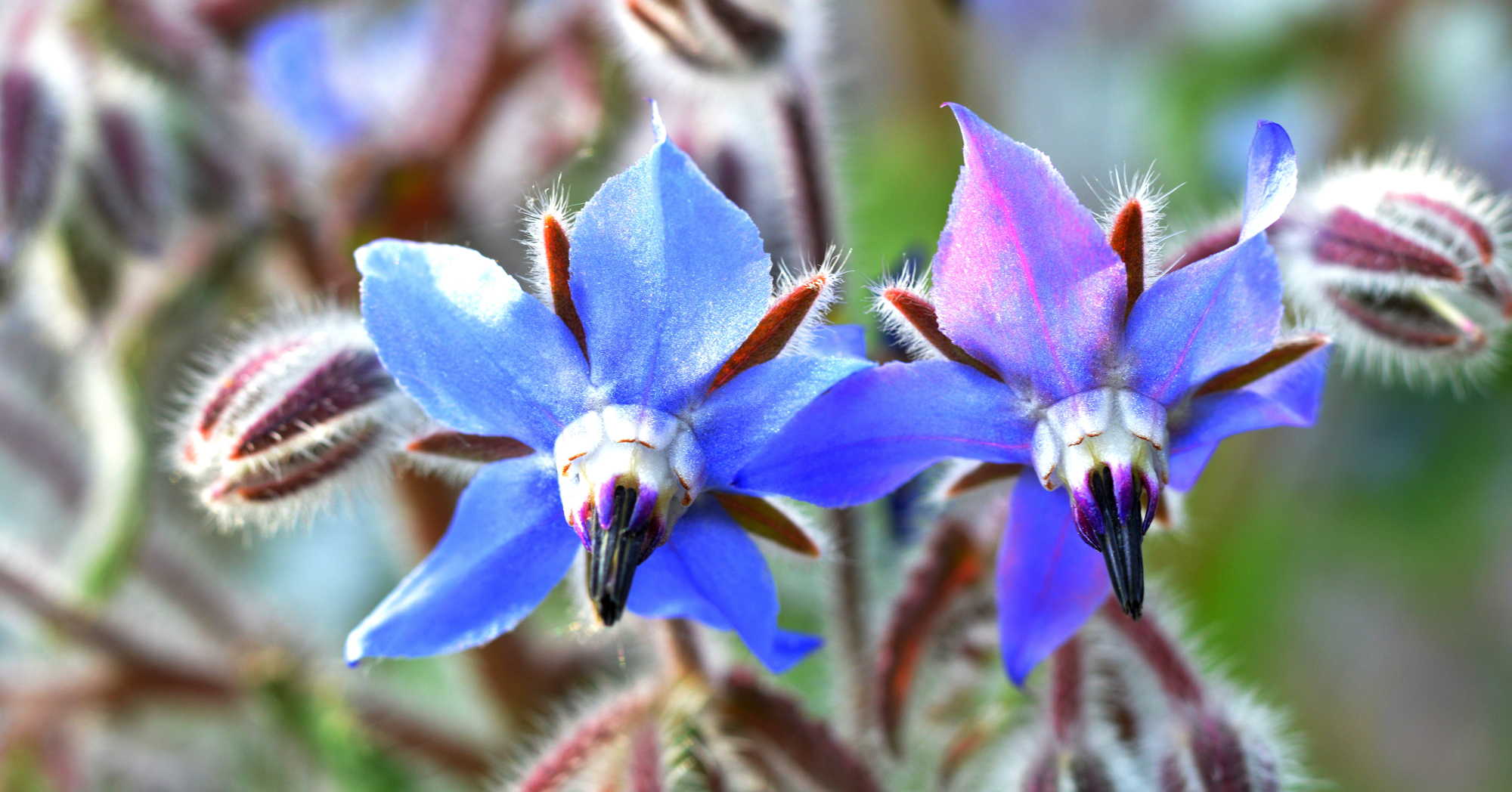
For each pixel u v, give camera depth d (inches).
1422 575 11.1
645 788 6.6
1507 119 10.3
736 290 5.9
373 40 9.2
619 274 5.9
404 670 9.0
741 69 6.9
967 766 7.3
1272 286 5.9
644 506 5.9
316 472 6.6
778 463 5.9
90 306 7.7
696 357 5.9
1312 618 11.0
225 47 8.1
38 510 8.5
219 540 9.6
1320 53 10.2
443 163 8.2
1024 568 6.2
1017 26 10.2
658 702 6.8
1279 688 9.8
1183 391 6.0
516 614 6.0
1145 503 5.9
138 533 7.7
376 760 7.8
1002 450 6.0
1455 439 10.3
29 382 8.8
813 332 6.0
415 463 6.7
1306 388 6.1
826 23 7.2
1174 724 6.9
